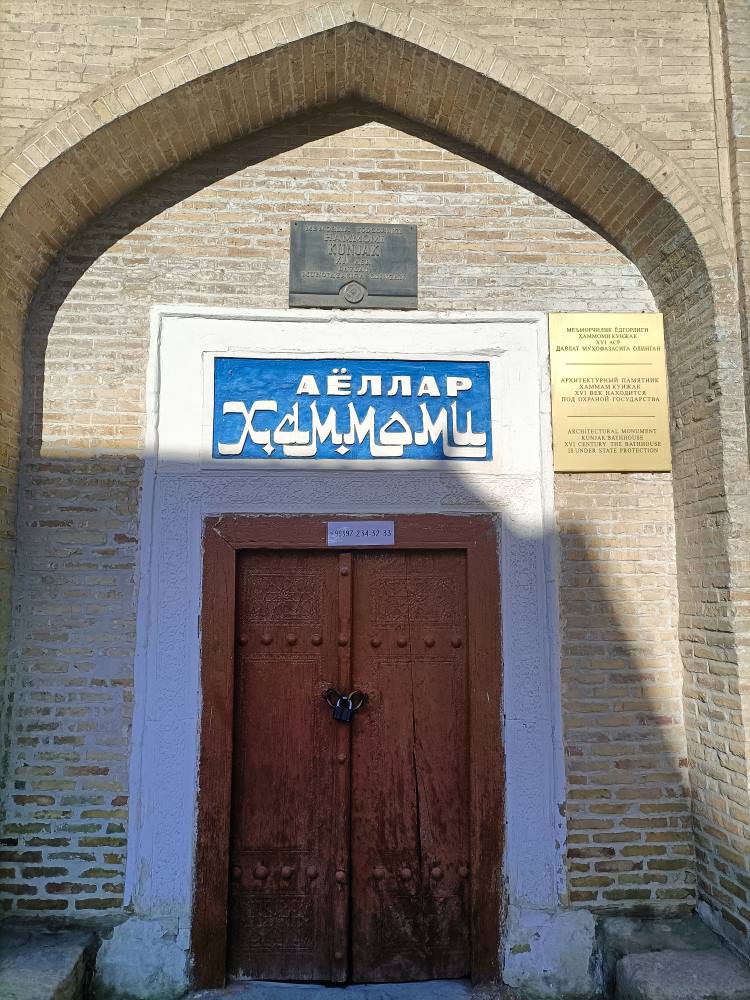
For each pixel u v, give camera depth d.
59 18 3.73
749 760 3.38
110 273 4.03
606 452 4.04
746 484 3.55
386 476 3.99
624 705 3.89
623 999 3.36
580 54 3.88
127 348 3.98
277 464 3.96
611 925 3.68
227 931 3.71
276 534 3.91
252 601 3.93
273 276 4.09
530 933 3.72
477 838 3.79
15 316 3.80
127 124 3.72
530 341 4.13
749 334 3.59
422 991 3.67
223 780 3.74
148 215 4.10
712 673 3.65
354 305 4.09
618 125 3.81
